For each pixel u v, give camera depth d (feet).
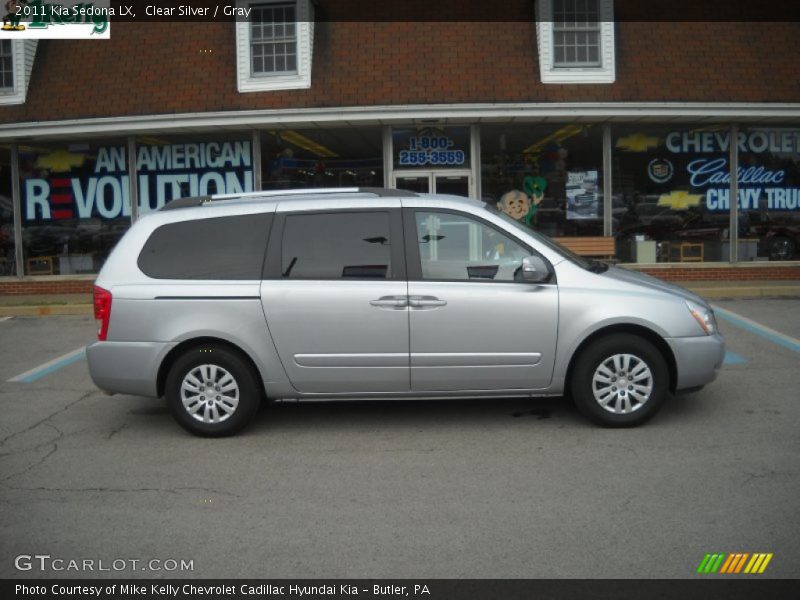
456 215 20.35
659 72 44.57
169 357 20.65
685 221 46.52
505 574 12.59
